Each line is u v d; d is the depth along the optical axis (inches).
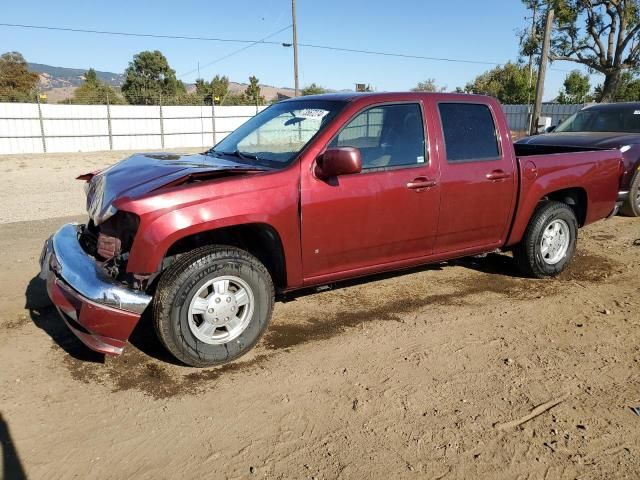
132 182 146.8
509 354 159.2
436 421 126.5
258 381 142.8
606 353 160.1
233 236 161.5
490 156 196.7
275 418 127.1
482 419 127.4
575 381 144.5
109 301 134.3
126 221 142.8
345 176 164.4
